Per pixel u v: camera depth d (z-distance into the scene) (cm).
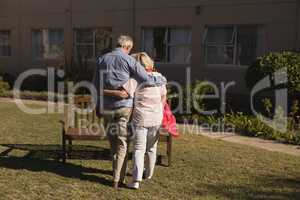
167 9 1817
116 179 704
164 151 924
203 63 1741
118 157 703
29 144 972
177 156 888
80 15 2097
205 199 665
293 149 990
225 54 1694
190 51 1777
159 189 703
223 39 1694
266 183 738
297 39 1506
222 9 1675
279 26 1545
